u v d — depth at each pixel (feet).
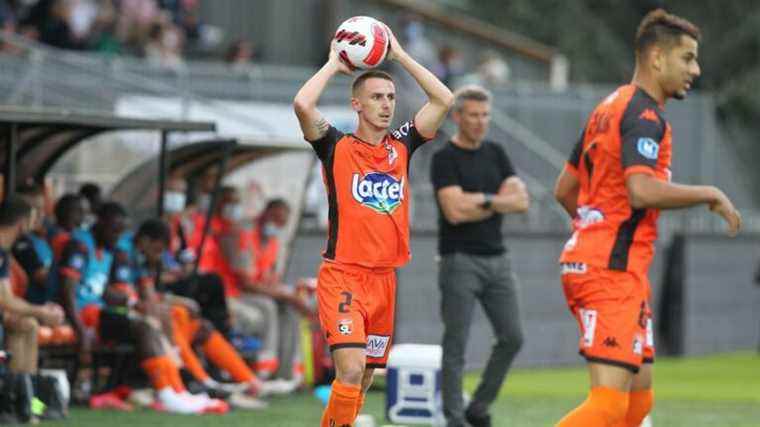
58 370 130.11
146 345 127.85
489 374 115.44
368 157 87.51
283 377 149.18
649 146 82.94
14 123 127.24
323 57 257.55
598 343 83.41
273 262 153.69
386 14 260.83
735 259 229.04
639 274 84.02
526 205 112.47
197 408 127.03
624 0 337.52
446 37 263.08
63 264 126.72
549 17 325.62
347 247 87.20
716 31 338.75
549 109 228.02
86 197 140.26
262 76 197.26
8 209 117.08
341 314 86.48
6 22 201.36
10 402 115.44
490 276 113.29
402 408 124.77
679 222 225.76
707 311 222.07
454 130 209.67
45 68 178.81
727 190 247.29
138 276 132.98
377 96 87.51
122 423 117.29
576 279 84.74
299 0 257.55
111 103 180.96
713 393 162.40
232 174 163.32
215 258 149.48
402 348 126.11
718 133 247.09
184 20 236.84
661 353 216.13
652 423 129.59
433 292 186.29
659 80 85.35
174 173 150.51
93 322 130.62
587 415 82.64
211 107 182.39
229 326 142.31
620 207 84.17
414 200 200.03
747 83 327.47
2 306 116.78
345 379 85.81
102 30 216.33
